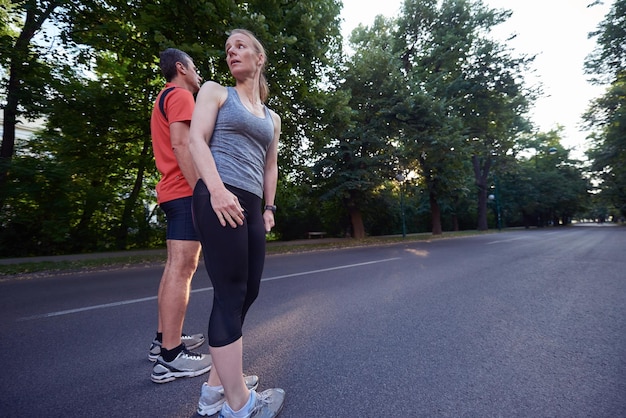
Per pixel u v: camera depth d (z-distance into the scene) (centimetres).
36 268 683
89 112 1041
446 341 239
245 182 130
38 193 997
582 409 149
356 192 1697
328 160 1555
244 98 140
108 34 919
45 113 980
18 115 974
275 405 142
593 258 739
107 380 182
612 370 188
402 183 1809
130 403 157
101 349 232
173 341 183
